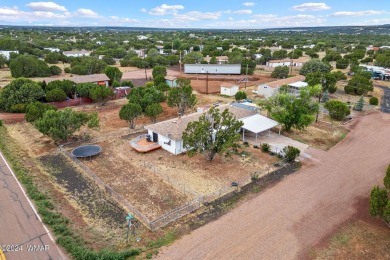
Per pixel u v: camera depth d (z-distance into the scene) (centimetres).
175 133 3042
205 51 12794
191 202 2177
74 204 2144
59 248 1666
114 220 1970
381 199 1817
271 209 2089
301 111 3481
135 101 4178
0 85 6297
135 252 1644
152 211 2073
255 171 2667
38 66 7600
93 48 14575
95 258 1563
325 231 1864
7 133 3597
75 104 4931
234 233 1836
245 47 16125
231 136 2733
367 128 3909
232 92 5828
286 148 2948
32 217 1941
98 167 2734
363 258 1644
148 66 9844
